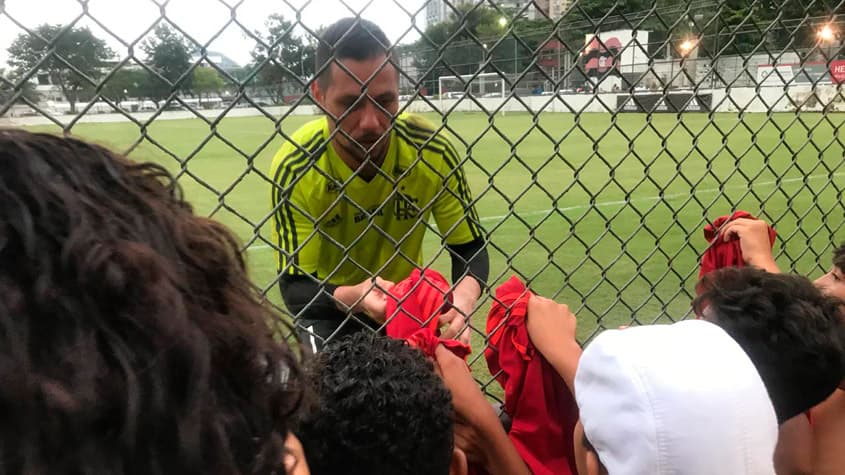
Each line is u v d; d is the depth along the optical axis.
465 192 1.64
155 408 0.38
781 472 1.46
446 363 1.22
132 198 0.46
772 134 12.38
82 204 0.41
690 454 0.84
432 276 1.34
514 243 5.23
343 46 1.24
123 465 0.37
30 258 0.37
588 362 0.99
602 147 12.39
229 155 11.29
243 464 0.46
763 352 1.10
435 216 1.76
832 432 1.46
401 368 0.98
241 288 0.52
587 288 4.02
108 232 0.41
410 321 1.27
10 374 0.34
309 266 1.50
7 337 0.35
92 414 0.36
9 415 0.34
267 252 4.61
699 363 0.90
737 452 0.85
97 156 0.47
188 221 0.51
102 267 0.38
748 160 10.16
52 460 0.35
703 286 1.26
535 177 1.32
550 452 1.30
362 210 1.10
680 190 7.84
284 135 0.98
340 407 0.92
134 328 0.39
